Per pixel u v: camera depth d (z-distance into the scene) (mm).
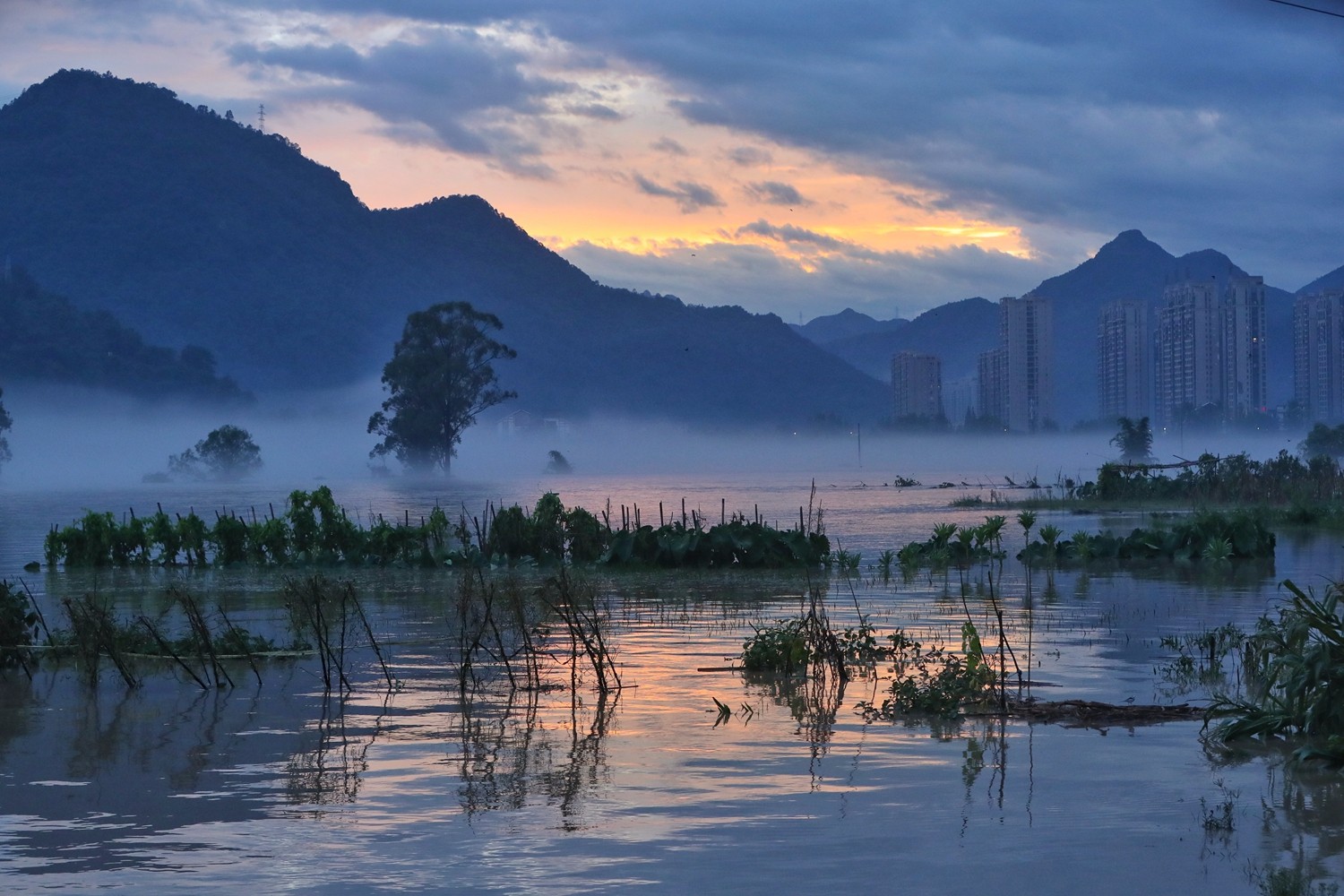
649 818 7883
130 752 10008
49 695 12719
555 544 30172
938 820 7801
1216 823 7680
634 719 11125
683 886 6594
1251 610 18719
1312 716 9969
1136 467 60469
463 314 138375
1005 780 8812
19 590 24297
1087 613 18672
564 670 14000
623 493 89312
